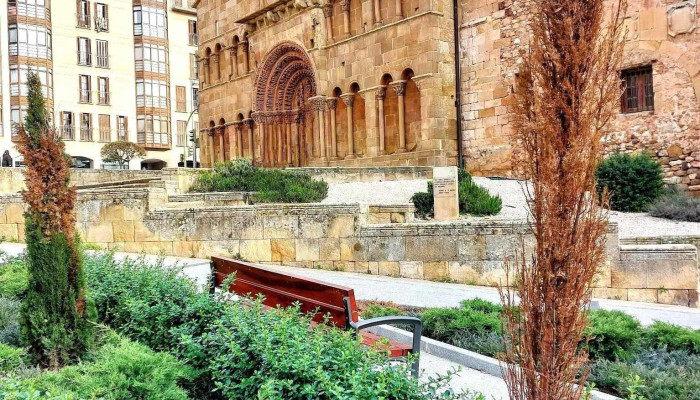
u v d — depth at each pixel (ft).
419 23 85.51
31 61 183.73
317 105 101.86
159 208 55.01
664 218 56.13
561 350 12.87
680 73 64.59
